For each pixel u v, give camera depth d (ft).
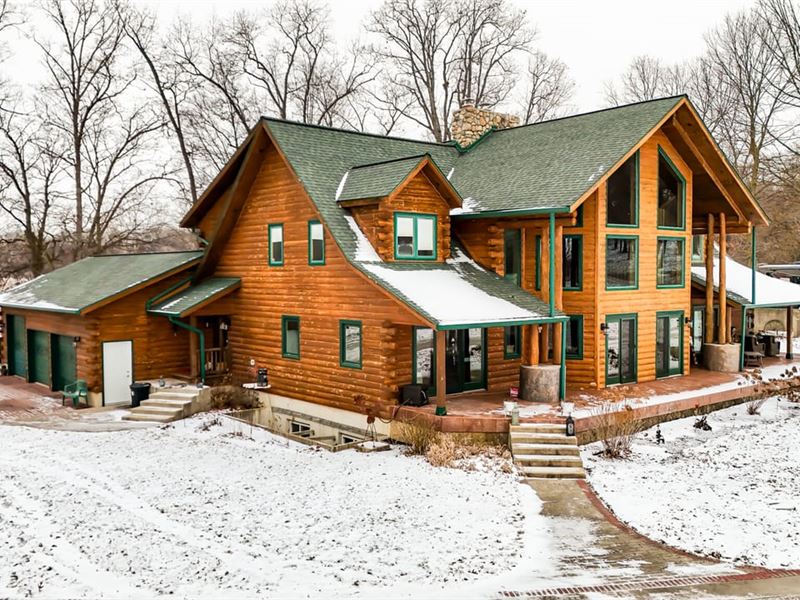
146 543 36.35
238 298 77.20
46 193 122.52
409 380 61.00
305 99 135.03
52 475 49.24
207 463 52.70
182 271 80.18
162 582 31.48
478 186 70.08
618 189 69.36
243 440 60.54
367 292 60.39
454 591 29.60
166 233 155.63
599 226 66.49
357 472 49.83
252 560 33.86
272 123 69.62
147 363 77.66
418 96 139.64
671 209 75.00
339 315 63.67
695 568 32.55
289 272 69.72
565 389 66.49
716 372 79.36
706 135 71.51
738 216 81.76
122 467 51.37
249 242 75.41
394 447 57.26
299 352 68.95
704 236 94.48
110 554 34.91
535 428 53.26
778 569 32.37
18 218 121.39
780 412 68.28
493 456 51.96
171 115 124.67
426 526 38.50
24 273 134.92
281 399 71.20
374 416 60.18
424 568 32.58
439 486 46.14
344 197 64.23
